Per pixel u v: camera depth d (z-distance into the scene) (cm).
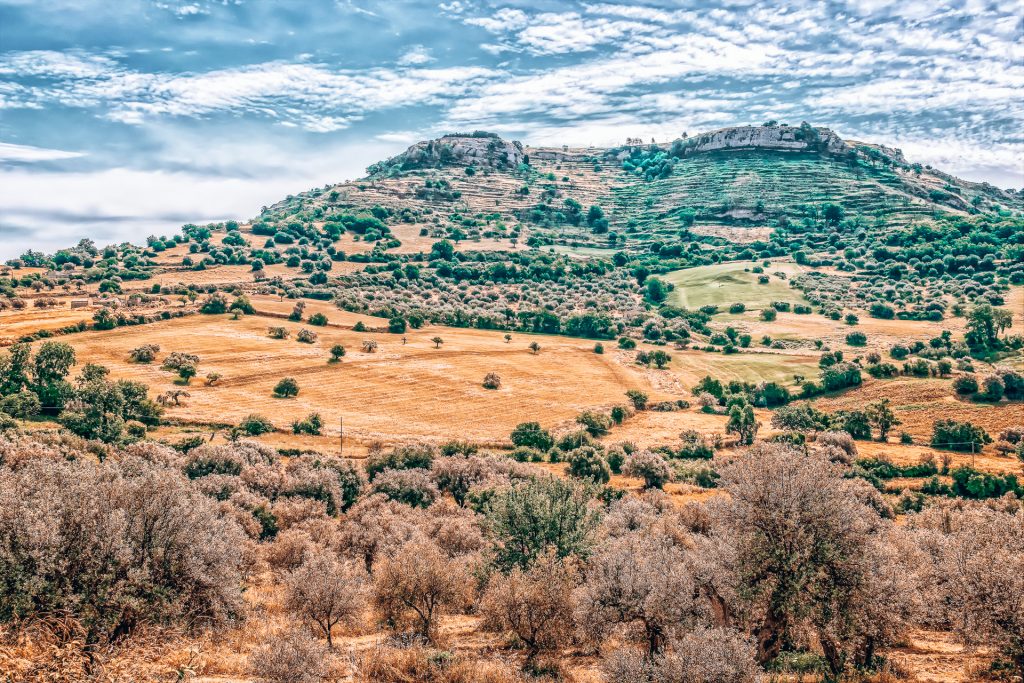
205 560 2138
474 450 9400
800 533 2152
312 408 11975
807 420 11894
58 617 1736
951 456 10006
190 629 2055
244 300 17600
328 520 4734
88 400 9769
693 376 15862
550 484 3672
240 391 12488
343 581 2622
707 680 1850
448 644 2614
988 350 15650
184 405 11350
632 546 3166
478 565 3297
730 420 11650
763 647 2233
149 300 18050
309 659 2016
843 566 2153
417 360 15338
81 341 14062
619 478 8869
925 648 2592
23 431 7119
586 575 2862
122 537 1956
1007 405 11956
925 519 4888
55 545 1820
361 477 6956
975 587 2222
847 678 2150
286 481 6178
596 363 16338
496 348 16875
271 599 3120
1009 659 2203
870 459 9669
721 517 2352
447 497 6819
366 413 12019
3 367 10625
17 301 16175
